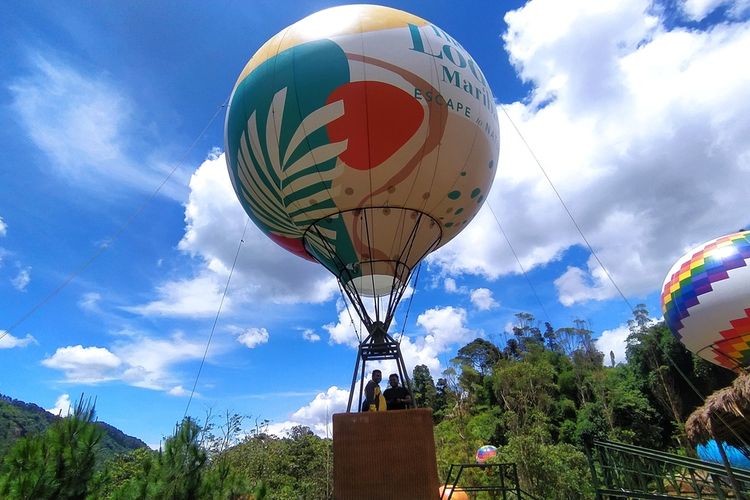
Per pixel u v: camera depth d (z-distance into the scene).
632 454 10.33
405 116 11.80
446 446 52.81
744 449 12.54
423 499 9.73
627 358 67.50
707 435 13.33
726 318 21.67
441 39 13.12
